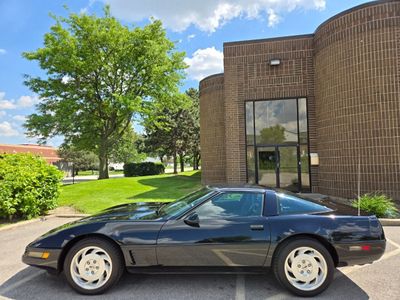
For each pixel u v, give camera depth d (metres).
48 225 7.34
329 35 10.34
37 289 3.56
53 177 8.71
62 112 19.73
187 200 4.04
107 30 20.22
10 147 42.94
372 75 9.25
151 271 3.47
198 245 3.41
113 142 22.98
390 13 9.05
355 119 9.55
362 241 3.37
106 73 20.41
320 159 11.13
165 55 20.94
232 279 3.79
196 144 35.34
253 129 12.13
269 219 3.50
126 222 3.58
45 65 19.58
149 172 29.34
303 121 11.65
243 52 12.20
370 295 3.29
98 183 16.64
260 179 12.04
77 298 3.31
